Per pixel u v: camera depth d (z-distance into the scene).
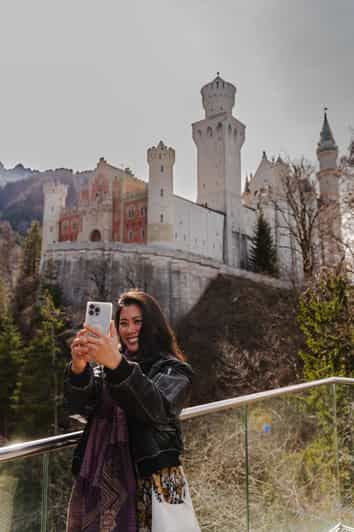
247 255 63.69
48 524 1.47
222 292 44.06
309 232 26.97
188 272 45.22
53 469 1.53
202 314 41.16
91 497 1.38
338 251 17.16
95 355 1.23
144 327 1.63
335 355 9.09
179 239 54.53
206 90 68.19
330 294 10.27
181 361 1.55
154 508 1.29
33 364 28.67
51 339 30.14
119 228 58.75
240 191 65.62
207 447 2.18
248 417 2.51
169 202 53.69
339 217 18.11
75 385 1.43
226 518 2.25
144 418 1.26
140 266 45.06
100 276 44.97
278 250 56.25
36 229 68.38
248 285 43.78
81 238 62.25
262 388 20.39
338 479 3.31
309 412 3.12
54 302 42.44
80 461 1.44
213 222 60.09
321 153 59.06
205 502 2.12
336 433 3.34
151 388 1.26
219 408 2.22
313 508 3.05
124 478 1.35
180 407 1.39
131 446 1.38
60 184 67.81
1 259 77.38
